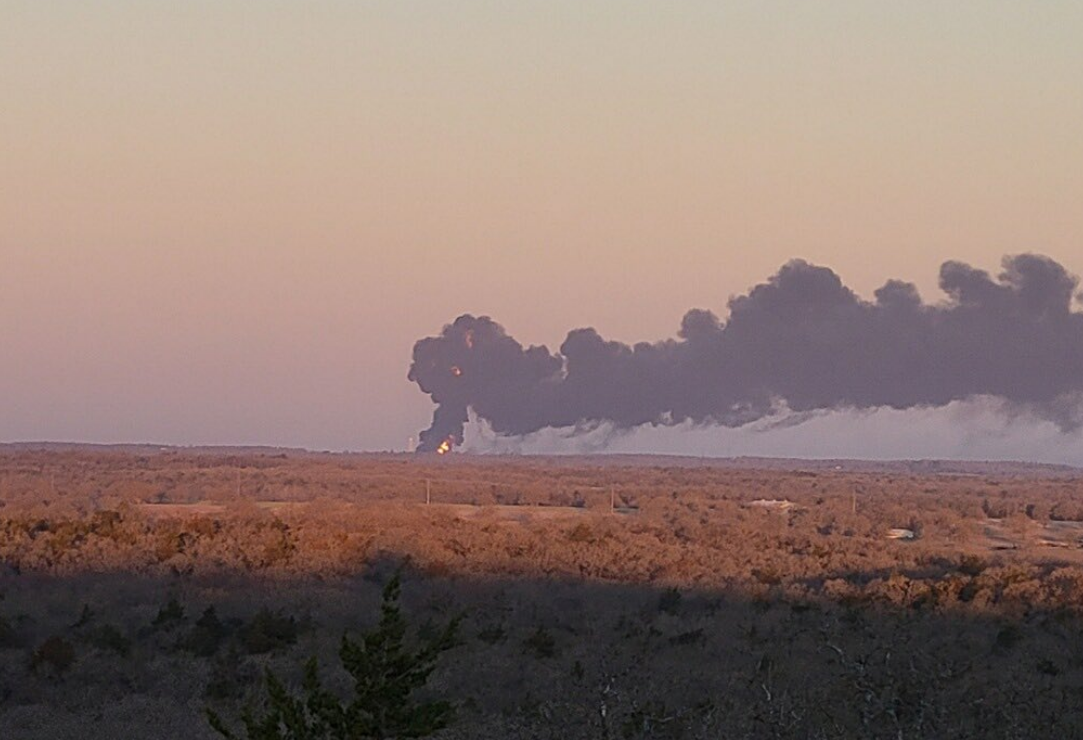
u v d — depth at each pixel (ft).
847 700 234.79
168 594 475.72
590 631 402.11
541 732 240.53
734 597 505.66
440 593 497.87
